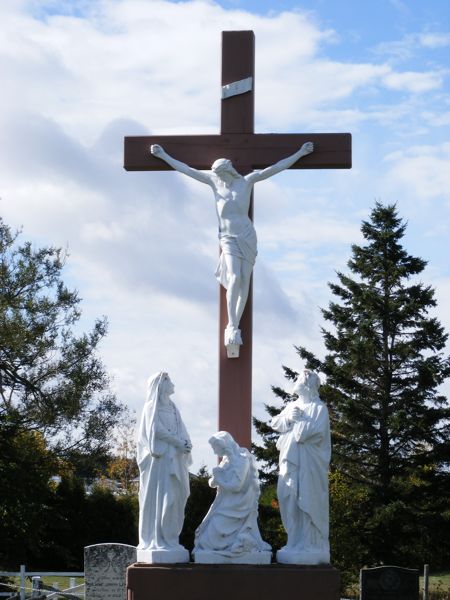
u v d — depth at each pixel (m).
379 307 39.00
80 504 36.91
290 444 14.68
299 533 14.59
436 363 38.72
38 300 34.25
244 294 15.89
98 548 22.25
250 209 16.33
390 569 23.06
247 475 14.56
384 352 38.72
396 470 37.50
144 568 14.15
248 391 15.83
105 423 34.69
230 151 16.56
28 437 34.41
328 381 38.97
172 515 14.49
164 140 16.67
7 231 34.78
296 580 14.11
